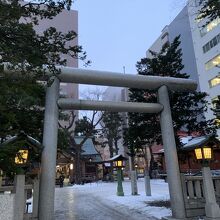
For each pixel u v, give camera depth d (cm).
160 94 1155
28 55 676
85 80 1068
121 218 1074
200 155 949
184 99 1402
